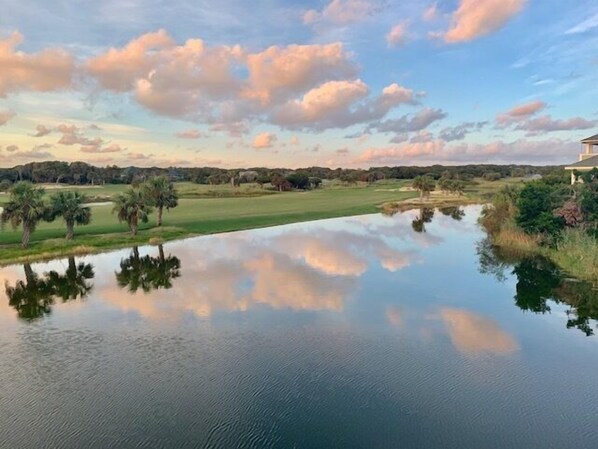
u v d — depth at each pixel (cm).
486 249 4634
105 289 3269
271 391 1759
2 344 2261
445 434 1472
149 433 1488
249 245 5075
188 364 2006
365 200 11706
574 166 5584
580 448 1402
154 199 5931
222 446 1412
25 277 3647
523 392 1733
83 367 1991
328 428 1505
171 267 3950
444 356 2056
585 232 3925
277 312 2694
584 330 2362
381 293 3064
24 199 4466
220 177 19238
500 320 2522
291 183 17838
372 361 2011
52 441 1448
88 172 18925
